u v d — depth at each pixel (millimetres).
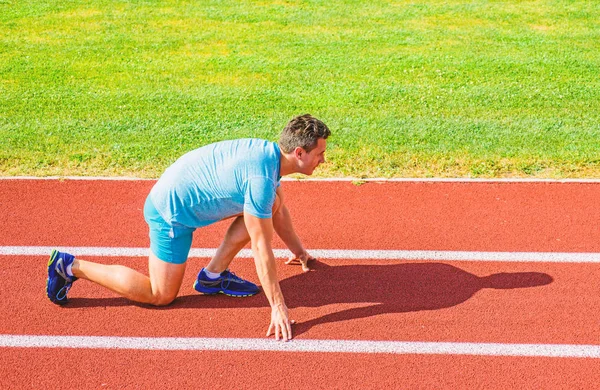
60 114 8281
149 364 4547
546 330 4824
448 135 7754
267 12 11820
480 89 8969
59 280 4941
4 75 9359
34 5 12102
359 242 5906
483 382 4383
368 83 9172
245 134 7840
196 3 12234
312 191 6688
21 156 7277
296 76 9398
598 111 8328
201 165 4688
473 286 5316
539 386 4348
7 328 4848
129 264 5605
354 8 12000
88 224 6145
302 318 4992
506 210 6348
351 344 4727
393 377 4434
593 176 6930
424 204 6457
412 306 5102
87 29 11070
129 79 9312
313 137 4484
